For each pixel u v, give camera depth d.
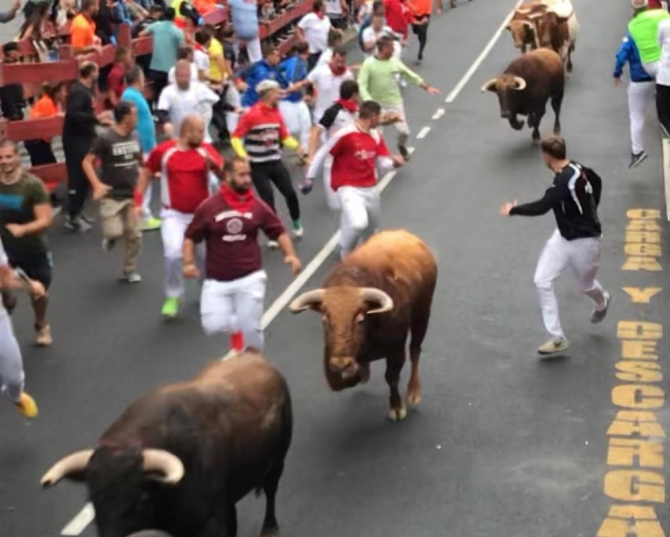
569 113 23.38
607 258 15.41
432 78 27.48
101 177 14.68
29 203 12.18
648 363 12.34
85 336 13.44
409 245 10.99
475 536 9.27
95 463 6.88
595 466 10.34
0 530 9.50
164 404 7.52
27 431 11.21
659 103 17.47
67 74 18.39
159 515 7.19
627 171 19.33
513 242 16.19
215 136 21.97
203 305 11.15
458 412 11.38
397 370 10.92
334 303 9.70
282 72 21.86
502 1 39.22
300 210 18.00
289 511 9.66
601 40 30.84
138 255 16.12
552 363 12.41
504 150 21.00
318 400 11.70
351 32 32.97
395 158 14.25
